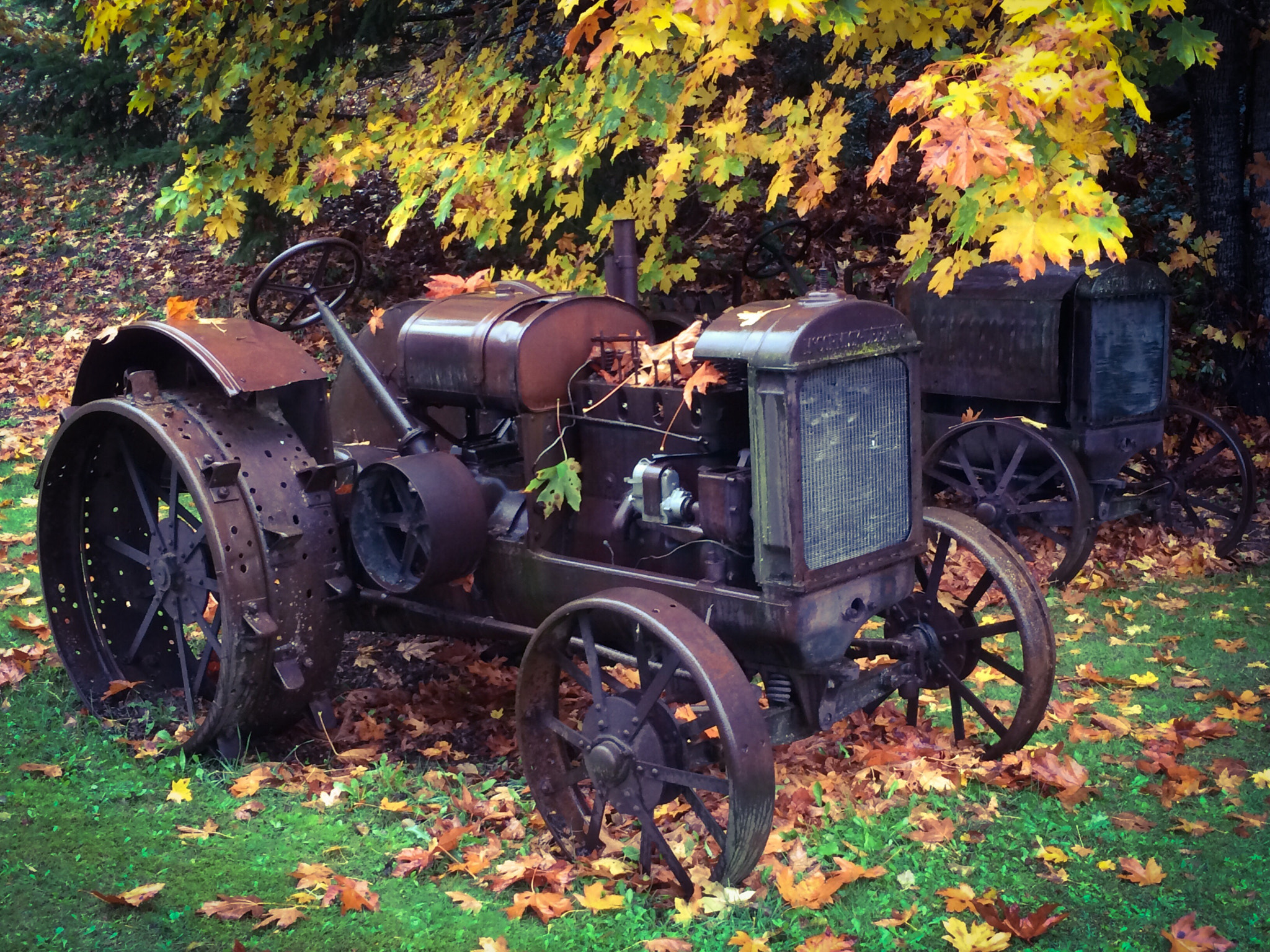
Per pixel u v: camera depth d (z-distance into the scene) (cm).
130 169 900
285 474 406
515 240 779
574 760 385
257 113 628
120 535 464
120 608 464
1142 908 315
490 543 396
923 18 446
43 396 845
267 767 396
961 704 421
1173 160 988
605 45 365
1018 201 351
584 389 385
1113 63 335
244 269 1036
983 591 416
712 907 313
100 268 1101
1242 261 729
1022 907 317
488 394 383
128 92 877
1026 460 606
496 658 491
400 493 395
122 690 436
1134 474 636
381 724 438
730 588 344
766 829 313
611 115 461
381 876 338
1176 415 739
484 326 384
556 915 316
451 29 815
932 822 358
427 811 375
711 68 449
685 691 352
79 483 445
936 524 410
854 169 1005
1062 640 505
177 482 417
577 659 386
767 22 459
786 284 898
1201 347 770
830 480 331
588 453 385
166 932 309
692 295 762
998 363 587
